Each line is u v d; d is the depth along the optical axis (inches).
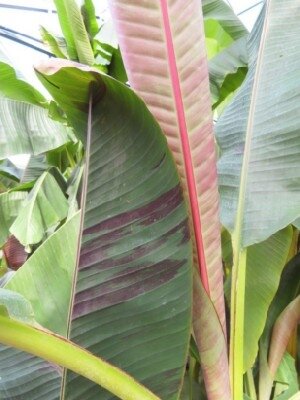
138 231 31.8
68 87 29.8
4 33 181.3
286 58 46.2
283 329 56.6
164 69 31.9
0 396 37.9
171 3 30.7
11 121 86.0
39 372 38.1
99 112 31.0
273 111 44.1
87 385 34.4
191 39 31.5
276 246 53.9
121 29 31.7
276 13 49.7
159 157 30.3
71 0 100.0
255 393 60.7
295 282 63.2
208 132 33.5
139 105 29.0
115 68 103.2
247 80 50.9
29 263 43.7
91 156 32.2
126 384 30.1
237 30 81.4
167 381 32.4
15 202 103.6
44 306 41.8
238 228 41.5
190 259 31.4
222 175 45.9
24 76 89.9
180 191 30.9
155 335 32.3
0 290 28.3
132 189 31.5
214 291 36.9
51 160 116.4
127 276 32.3
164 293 31.9
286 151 41.8
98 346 32.8
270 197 40.8
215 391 36.5
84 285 33.1
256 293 52.9
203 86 32.4
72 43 105.7
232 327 42.4
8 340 25.9
